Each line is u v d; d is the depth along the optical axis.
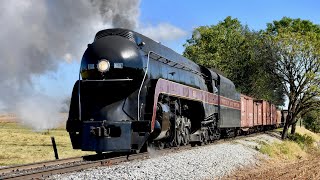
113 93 13.27
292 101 39.38
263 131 44.16
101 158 13.68
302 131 59.78
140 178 10.23
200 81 20.83
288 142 33.66
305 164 23.52
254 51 47.72
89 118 13.11
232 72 51.22
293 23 58.94
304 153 33.44
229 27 59.50
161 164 12.48
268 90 49.28
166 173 11.40
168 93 14.94
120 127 12.41
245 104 32.78
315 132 75.44
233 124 27.36
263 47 42.38
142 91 13.38
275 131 49.69
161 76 15.16
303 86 38.28
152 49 15.31
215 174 13.30
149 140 14.34
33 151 22.80
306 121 74.75
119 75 13.25
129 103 13.20
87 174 9.93
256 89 50.69
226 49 53.66
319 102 38.88
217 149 19.25
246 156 19.95
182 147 17.09
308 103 39.00
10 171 10.61
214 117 22.78
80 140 12.82
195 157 15.27
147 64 13.92
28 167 11.45
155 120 13.74
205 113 20.06
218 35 54.62
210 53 52.72
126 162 12.33
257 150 24.52
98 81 13.30
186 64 19.59
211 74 22.75
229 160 16.94
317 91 37.66
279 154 26.83
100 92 13.33
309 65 38.34
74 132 13.09
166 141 16.12
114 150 12.27
